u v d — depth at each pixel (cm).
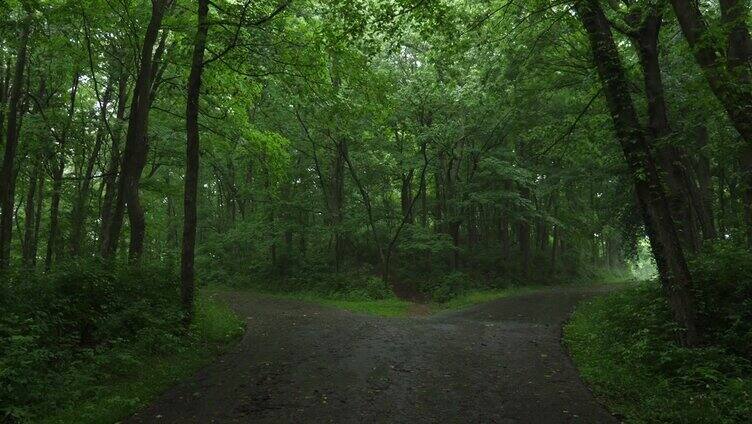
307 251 3080
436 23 1063
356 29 1046
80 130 1831
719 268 962
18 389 618
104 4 1395
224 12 1162
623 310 1128
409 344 1105
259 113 2283
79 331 916
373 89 1385
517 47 1415
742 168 1117
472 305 2094
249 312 1680
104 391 687
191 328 1095
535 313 1712
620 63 927
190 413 632
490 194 2658
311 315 1642
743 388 649
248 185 2900
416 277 2750
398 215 2906
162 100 1969
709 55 827
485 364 912
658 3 938
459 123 2364
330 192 2881
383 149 2569
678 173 1289
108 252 1412
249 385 761
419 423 604
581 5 935
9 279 966
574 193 3509
